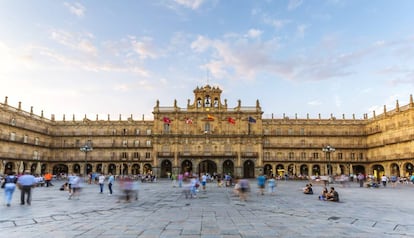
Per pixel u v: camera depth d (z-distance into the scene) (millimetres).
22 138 100125
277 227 17625
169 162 108438
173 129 108062
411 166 93750
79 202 29781
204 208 25906
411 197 36562
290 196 37562
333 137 115000
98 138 116812
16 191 42281
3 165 90312
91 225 18109
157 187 55344
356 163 112625
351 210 24734
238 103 108812
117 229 17000
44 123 112250
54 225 18094
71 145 116375
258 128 107188
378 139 106875
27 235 15508
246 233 16062
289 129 116375
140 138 116375
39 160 107312
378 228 17484
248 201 31594
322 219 20375
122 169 114312
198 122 108312
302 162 112375
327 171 111875
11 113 95375
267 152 113688
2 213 22406
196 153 106000
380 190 49500
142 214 22438
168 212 23500
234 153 105438
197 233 16047
